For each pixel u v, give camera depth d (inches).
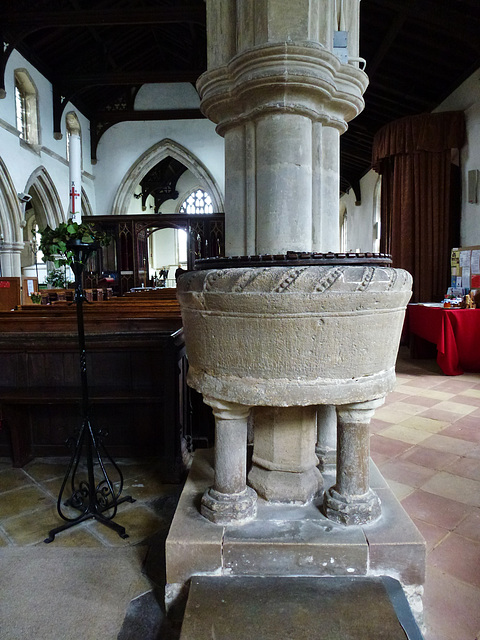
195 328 59.0
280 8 63.6
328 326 53.5
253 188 70.7
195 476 75.9
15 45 389.4
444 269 252.2
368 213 471.2
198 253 495.8
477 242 234.5
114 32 487.8
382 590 54.3
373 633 47.5
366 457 62.9
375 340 56.4
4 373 110.9
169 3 405.1
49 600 60.9
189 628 48.4
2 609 59.3
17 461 103.9
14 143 414.9
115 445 110.0
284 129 66.8
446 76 249.4
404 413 139.9
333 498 63.2
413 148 248.8
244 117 69.3
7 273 419.8
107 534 76.4
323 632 47.6
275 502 67.3
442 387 172.2
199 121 610.5
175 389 94.8
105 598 61.3
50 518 81.9
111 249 508.4
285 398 55.2
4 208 410.6
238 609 51.2
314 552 57.4
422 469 99.5
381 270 54.1
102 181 619.2
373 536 58.7
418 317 221.0
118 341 107.1
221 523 62.0
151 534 76.2
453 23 197.8
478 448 111.1
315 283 51.9
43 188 483.2
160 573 66.1
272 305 52.4
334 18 69.2
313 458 71.6
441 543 72.2
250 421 88.9
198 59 481.7
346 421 61.9
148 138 616.4
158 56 589.3
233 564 58.2
